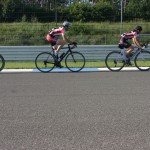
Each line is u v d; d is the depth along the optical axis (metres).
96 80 9.89
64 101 6.91
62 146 4.20
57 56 12.06
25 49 16.30
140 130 4.84
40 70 12.03
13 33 22.91
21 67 13.73
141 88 8.44
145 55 12.46
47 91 8.09
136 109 6.14
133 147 4.16
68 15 28.14
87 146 4.20
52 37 11.99
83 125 5.11
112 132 4.75
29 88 8.55
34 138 4.51
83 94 7.66
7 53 16.22
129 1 28.73
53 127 5.01
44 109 6.19
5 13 26.11
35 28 23.62
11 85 9.06
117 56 12.25
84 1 31.91
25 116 5.66
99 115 5.71
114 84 9.09
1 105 6.55
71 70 12.13
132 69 12.73
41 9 26.38
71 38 22.64
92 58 16.38
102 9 28.38
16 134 4.68
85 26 24.66
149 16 28.09
